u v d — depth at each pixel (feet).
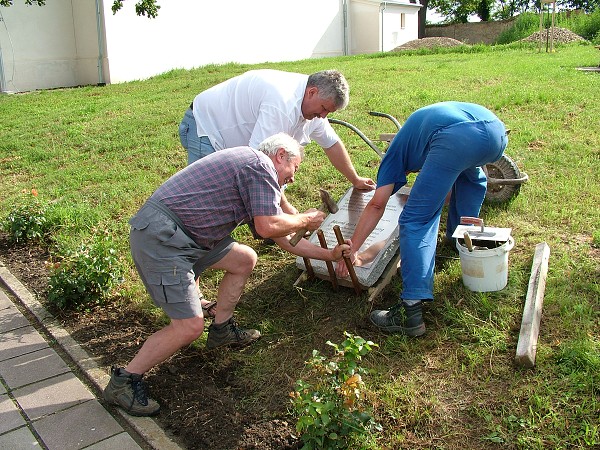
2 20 56.18
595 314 11.08
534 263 12.47
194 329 9.82
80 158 26.09
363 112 27.30
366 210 12.30
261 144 10.31
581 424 8.66
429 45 76.89
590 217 14.96
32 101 44.06
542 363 10.00
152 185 21.53
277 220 9.75
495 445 8.64
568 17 90.53
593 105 24.43
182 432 9.72
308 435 8.64
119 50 60.13
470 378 10.01
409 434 9.06
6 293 15.19
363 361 10.78
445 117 11.18
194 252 9.86
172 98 38.37
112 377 10.13
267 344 11.81
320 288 13.46
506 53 54.24
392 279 13.42
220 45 71.67
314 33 87.56
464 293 12.21
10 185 23.57
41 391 10.95
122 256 16.29
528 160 18.97
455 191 13.91
